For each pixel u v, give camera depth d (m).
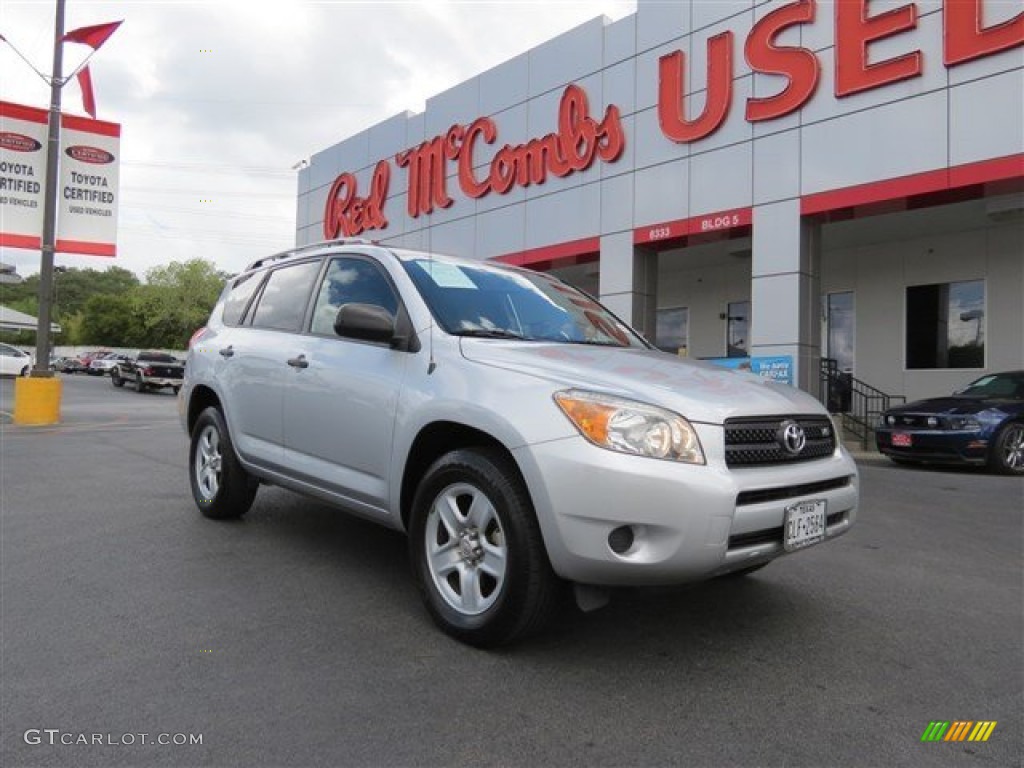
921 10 10.89
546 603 3.08
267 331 5.00
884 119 11.26
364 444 3.87
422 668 3.06
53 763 2.34
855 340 15.76
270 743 2.48
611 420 2.90
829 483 3.43
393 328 3.77
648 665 3.16
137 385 29.20
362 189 21.84
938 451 9.49
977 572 4.71
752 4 12.78
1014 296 13.52
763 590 4.24
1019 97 10.03
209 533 5.14
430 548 3.46
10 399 19.70
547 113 16.31
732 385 3.37
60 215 14.15
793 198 12.26
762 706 2.82
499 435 3.10
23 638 3.31
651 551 2.82
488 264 4.71
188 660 3.10
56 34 13.71
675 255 16.84
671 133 13.86
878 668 3.20
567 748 2.49
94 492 6.57
